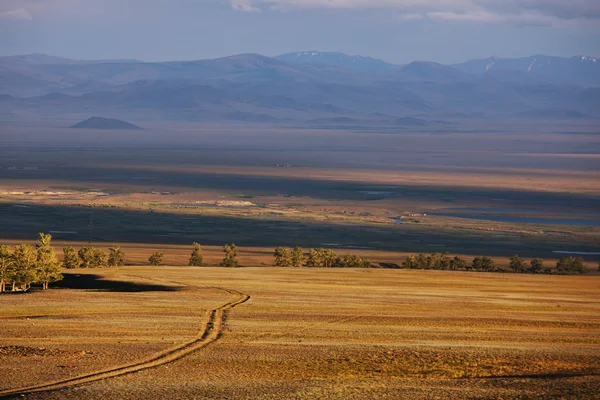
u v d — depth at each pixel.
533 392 77.00
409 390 78.50
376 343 106.19
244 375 85.94
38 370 86.81
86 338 106.06
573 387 79.06
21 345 100.38
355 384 81.31
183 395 76.25
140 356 95.19
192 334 110.94
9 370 86.56
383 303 149.50
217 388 79.25
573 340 111.81
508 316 134.88
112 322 119.69
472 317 132.38
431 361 94.31
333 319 127.19
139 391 77.94
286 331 114.88
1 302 141.62
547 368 91.81
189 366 90.44
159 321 121.62
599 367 92.75
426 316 132.50
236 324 120.12
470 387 79.88
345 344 105.12
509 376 87.12
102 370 87.75
